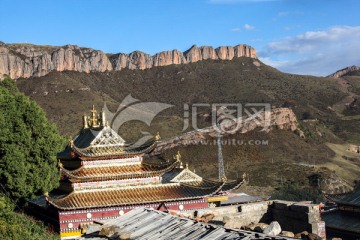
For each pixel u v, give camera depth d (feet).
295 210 106.73
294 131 543.80
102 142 131.23
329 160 503.20
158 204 127.85
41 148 132.05
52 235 111.86
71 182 126.52
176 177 140.15
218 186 135.95
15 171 127.24
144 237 66.28
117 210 123.65
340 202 129.80
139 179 131.03
